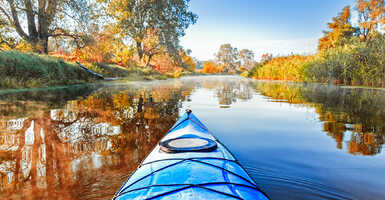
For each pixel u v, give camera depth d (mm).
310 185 2441
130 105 7723
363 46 16969
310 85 18984
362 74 16906
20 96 9328
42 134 4172
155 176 1963
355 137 4191
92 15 22375
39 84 13766
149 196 1707
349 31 32938
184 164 2121
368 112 6684
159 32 33562
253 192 1826
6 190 2293
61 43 22172
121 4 29016
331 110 7090
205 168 2064
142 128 4715
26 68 13555
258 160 3105
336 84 19156
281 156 3254
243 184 1889
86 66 21344
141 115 6055
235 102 8961
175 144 2566
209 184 1829
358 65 17234
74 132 4355
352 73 17906
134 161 3045
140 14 31547
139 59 35062
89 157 3166
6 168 2768
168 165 2117
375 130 4676
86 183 2465
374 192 2307
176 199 1640
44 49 19625
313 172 2744
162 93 12164
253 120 5695
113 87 15781
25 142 3725
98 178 2576
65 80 16312
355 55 17438
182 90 14383
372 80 16328
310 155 3289
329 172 2746
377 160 3104
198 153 2369
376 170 2799
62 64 17172
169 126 4918
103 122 5207
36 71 14234
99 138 4012
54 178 2551
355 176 2652
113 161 3039
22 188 2334
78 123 5066
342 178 2602
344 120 5648
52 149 3428
